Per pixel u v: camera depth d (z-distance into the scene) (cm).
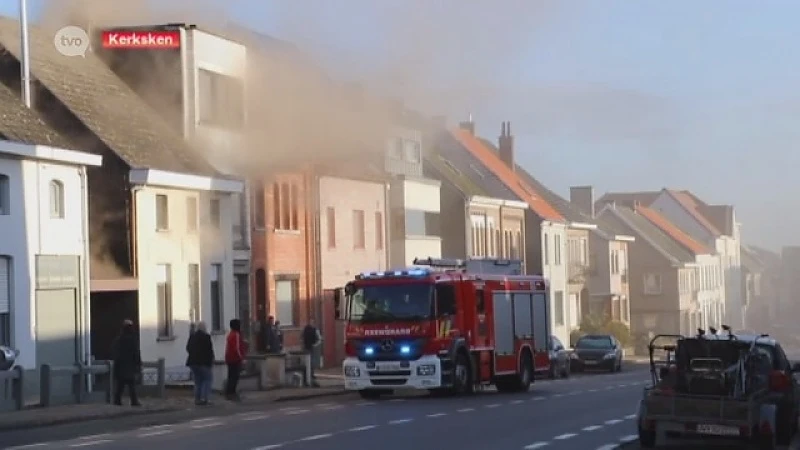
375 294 3650
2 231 3406
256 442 2188
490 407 3180
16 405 3092
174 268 4306
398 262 6412
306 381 4300
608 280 10112
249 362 4088
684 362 2208
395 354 3600
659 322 11344
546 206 9050
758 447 2178
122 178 4069
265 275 5103
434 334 3600
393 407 3189
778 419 2259
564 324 9062
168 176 4191
